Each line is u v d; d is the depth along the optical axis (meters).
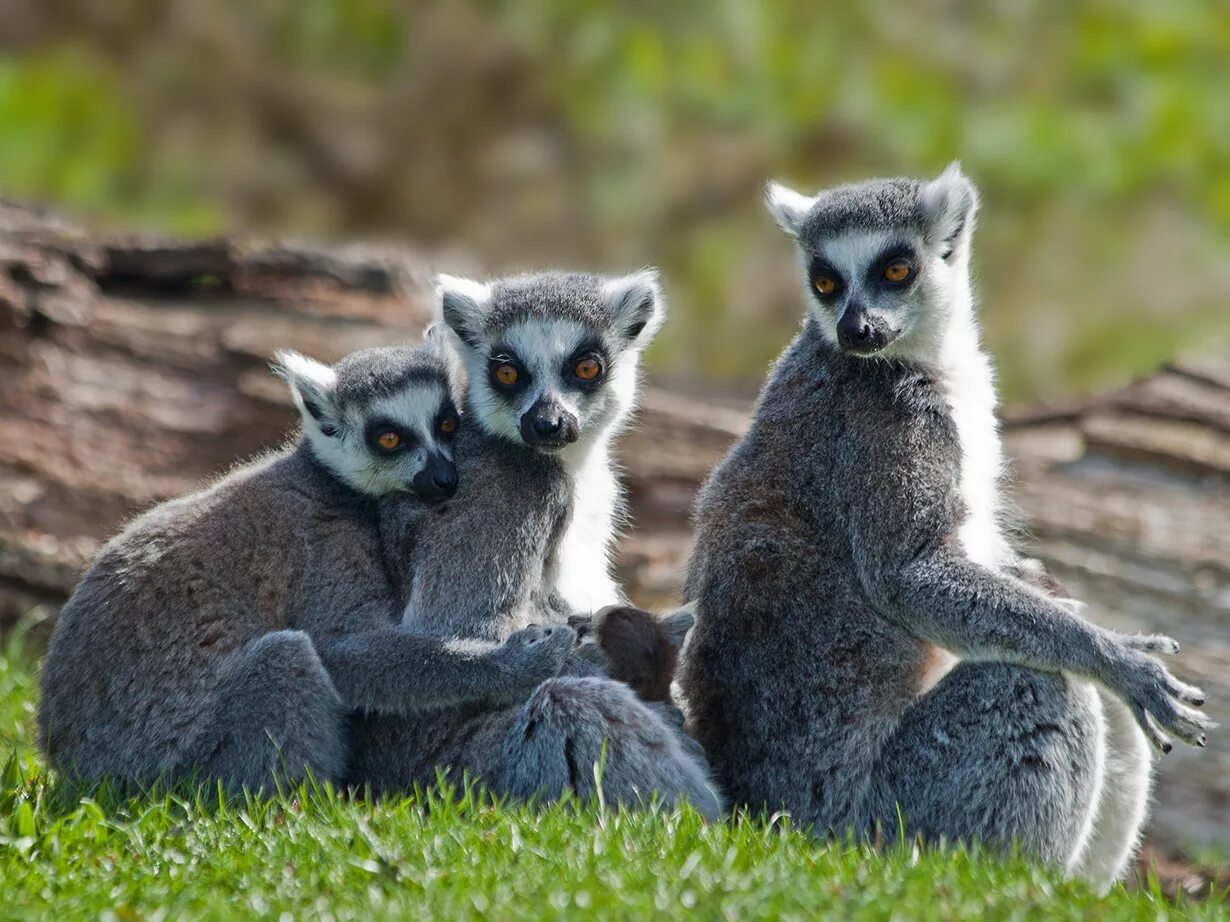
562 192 38.12
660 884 9.62
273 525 12.46
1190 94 37.16
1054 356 34.94
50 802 11.47
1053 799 11.65
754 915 9.24
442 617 12.17
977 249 35.69
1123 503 19.28
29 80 36.91
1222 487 19.48
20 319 19.58
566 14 38.28
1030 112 36.69
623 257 37.22
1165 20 38.41
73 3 39.44
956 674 11.97
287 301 22.27
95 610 12.17
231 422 20.00
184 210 36.59
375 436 12.77
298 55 38.81
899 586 11.90
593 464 13.49
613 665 12.14
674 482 20.25
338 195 38.69
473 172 38.56
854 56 37.72
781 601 12.22
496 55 38.28
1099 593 18.22
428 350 13.83
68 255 20.69
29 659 17.06
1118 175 35.94
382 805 11.23
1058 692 11.66
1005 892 9.75
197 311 21.61
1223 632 17.83
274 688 11.80
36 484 18.83
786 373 12.96
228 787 11.79
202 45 38.50
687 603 12.92
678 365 35.16
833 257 12.99
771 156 36.97
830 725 12.06
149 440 19.70
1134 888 13.98
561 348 13.37
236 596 12.16
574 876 9.81
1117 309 35.31
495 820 10.85
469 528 12.41
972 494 12.45
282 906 9.55
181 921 9.31
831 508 12.27
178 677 11.93
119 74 38.59
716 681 12.44
